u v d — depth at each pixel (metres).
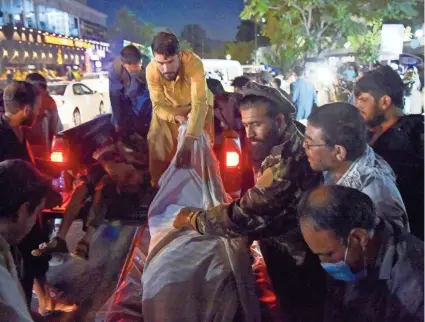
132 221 2.91
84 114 5.42
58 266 2.78
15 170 1.99
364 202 1.78
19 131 2.53
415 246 1.79
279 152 1.95
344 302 1.84
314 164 1.86
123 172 3.06
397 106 2.21
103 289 2.60
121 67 3.38
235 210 1.96
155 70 2.80
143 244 2.55
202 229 2.06
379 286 1.79
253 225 1.96
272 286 2.04
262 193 1.90
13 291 1.62
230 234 2.01
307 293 1.96
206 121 2.94
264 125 2.02
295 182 1.87
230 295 2.01
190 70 2.70
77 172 3.18
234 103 2.97
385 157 2.10
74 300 2.47
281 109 2.02
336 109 1.83
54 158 3.17
